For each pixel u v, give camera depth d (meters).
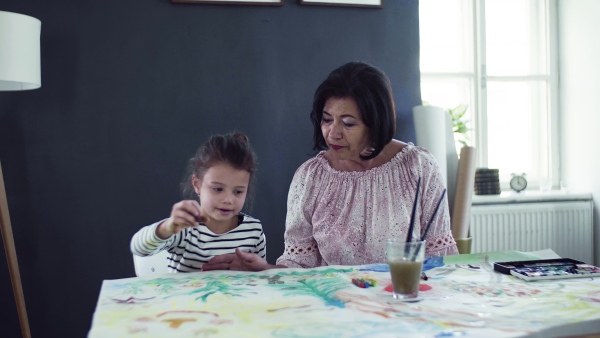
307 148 2.78
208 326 0.93
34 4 2.58
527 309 1.02
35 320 2.62
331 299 1.10
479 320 0.95
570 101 3.41
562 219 3.25
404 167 1.72
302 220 1.75
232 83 2.72
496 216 3.18
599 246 3.24
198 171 1.65
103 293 1.17
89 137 2.63
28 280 2.61
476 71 3.45
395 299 1.10
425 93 3.44
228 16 2.71
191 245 1.65
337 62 2.79
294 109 2.76
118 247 2.66
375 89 1.59
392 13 2.83
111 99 2.64
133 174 2.66
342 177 1.73
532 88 3.53
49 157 2.61
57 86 2.61
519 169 3.54
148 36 2.66
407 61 2.84
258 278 1.30
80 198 2.63
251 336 0.87
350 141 1.63
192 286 1.22
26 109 2.59
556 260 1.42
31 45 2.22
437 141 2.64
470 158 2.64
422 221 1.69
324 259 1.71
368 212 1.70
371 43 2.81
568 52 3.41
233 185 1.58
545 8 3.49
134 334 0.90
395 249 1.10
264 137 2.74
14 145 2.59
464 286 1.21
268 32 2.74
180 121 2.69
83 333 2.65
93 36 2.63
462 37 3.47
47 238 2.62
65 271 2.63
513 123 3.52
